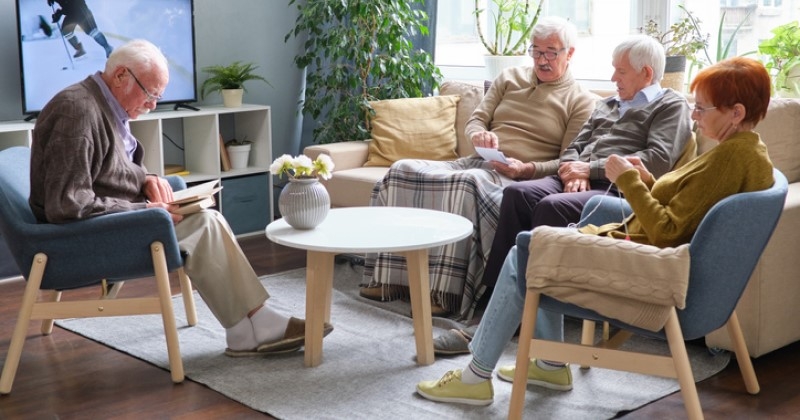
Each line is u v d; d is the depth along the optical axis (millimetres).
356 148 4395
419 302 2918
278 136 5461
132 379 2871
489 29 5172
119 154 2967
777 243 2850
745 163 2229
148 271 2832
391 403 2645
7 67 4340
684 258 2115
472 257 3475
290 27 5430
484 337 2572
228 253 3000
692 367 2898
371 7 4727
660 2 4348
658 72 3432
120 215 2742
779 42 3705
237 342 3033
